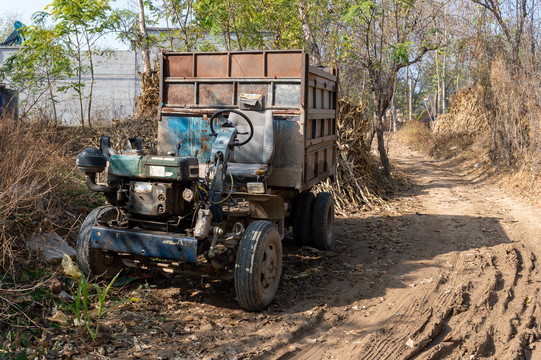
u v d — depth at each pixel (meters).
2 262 4.90
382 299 5.54
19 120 6.35
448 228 9.30
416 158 24.44
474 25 17.23
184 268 5.07
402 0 15.20
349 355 4.17
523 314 5.25
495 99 16.73
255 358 4.05
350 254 7.50
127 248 4.82
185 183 4.90
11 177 5.54
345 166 11.73
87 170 4.79
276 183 6.49
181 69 6.96
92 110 20.36
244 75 6.65
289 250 7.58
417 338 4.52
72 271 4.33
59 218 6.30
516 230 9.16
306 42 15.50
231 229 5.61
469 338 4.59
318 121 7.32
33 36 12.59
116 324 4.52
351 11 13.68
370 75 15.68
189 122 6.88
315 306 5.29
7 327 4.19
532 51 15.41
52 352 3.89
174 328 4.56
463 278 6.32
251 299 4.86
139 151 5.07
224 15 13.55
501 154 16.50
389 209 11.20
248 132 6.01
